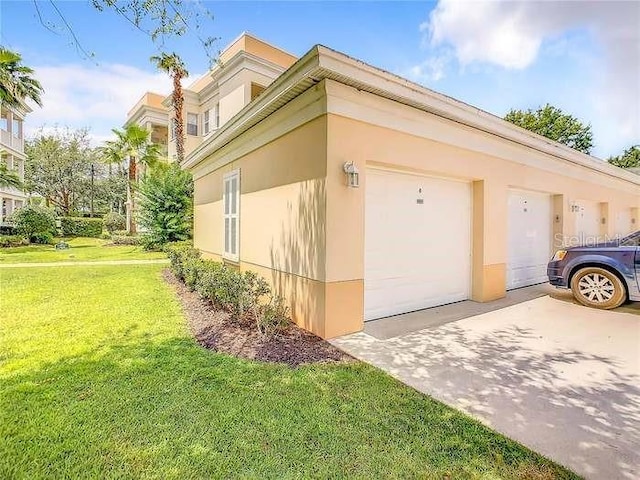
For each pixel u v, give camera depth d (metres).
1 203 22.92
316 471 2.06
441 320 5.24
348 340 4.37
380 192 5.22
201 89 18.12
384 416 2.64
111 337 4.39
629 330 4.76
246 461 2.14
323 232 4.41
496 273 6.63
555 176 8.26
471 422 2.58
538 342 4.30
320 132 4.46
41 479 1.98
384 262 5.31
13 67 12.78
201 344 4.21
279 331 4.68
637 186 12.41
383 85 4.46
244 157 7.16
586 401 2.90
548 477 2.03
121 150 19.48
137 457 2.17
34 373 3.33
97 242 20.39
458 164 5.89
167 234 15.38
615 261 5.69
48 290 7.18
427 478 2.02
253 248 6.69
